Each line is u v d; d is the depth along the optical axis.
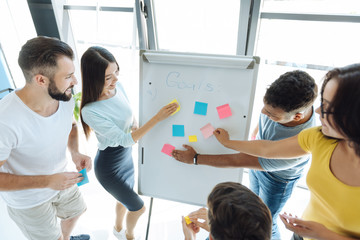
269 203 1.39
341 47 1.56
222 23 1.70
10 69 2.39
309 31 1.58
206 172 1.31
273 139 1.14
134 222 1.60
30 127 0.99
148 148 1.32
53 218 1.29
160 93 1.20
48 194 1.21
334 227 0.83
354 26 1.45
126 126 1.34
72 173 1.10
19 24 2.23
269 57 1.77
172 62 1.12
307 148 0.86
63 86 0.95
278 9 1.54
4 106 0.92
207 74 1.12
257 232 0.59
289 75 0.95
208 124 1.20
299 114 0.96
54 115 1.06
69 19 2.20
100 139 1.26
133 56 2.00
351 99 0.54
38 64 0.86
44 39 0.90
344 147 0.71
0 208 1.63
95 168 1.38
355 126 0.56
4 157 0.95
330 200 0.79
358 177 0.69
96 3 2.00
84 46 2.31
